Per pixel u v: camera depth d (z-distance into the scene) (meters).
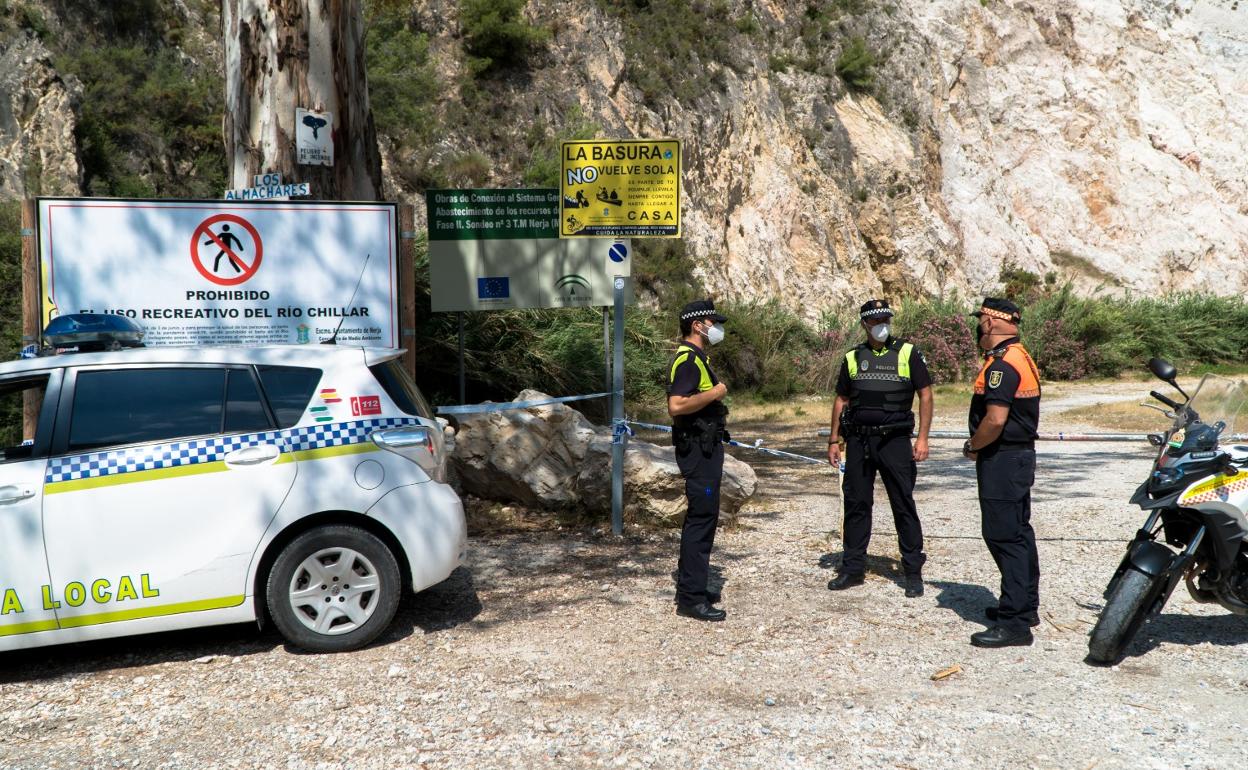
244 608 4.88
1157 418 15.86
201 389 4.96
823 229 29.75
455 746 3.89
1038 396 5.14
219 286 7.42
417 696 4.41
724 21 30.48
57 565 4.65
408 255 7.76
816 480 10.57
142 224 7.27
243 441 4.90
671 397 5.52
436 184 22.03
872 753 3.80
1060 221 41.69
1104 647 4.71
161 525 4.77
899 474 5.92
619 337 7.53
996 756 3.78
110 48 19.58
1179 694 4.41
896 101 35.38
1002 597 5.06
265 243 7.49
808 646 5.06
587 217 7.52
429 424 5.30
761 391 20.44
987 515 5.11
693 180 26.52
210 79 21.14
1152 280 41.34
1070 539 7.51
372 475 5.03
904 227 32.94
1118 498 9.23
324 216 7.60
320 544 4.95
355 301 7.67
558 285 9.82
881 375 5.97
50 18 19.38
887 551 7.14
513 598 5.97
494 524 7.90
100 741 3.99
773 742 3.90
